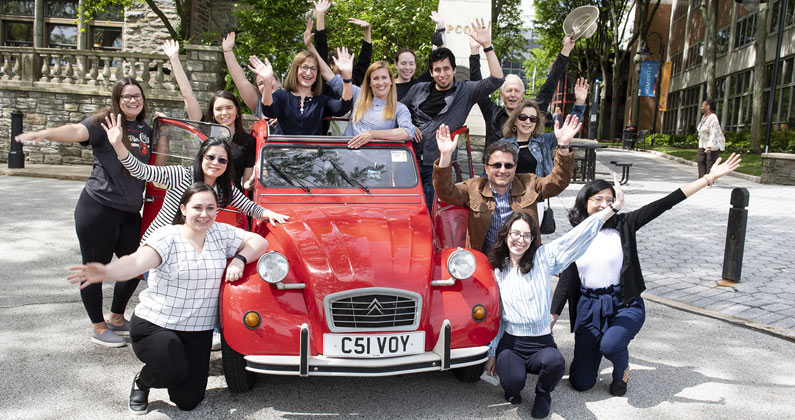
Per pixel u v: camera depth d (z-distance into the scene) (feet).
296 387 13.94
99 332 16.07
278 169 16.24
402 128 17.04
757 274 24.00
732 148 81.30
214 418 12.29
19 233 28.22
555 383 12.46
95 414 12.24
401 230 14.23
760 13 73.15
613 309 13.87
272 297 12.36
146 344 11.93
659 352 16.55
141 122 16.20
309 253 13.05
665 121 151.43
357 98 18.51
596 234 13.33
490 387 14.21
